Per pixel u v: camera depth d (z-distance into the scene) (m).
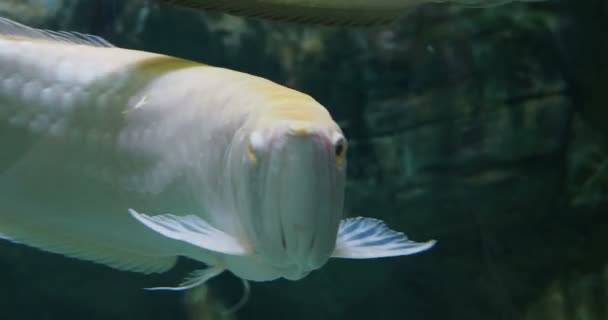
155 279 6.98
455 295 6.34
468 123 5.46
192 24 5.45
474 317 6.36
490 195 5.54
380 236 1.00
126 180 1.04
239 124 0.92
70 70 1.07
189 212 1.00
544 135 5.47
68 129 1.06
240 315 6.95
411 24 5.46
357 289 6.62
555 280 6.02
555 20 5.49
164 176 1.01
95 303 7.50
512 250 5.95
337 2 1.20
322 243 0.88
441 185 5.55
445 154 5.51
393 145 5.57
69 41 1.18
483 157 5.48
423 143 5.52
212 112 0.96
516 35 5.45
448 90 5.46
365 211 5.70
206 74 1.02
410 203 5.63
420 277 6.40
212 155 0.95
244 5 1.20
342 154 0.88
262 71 5.55
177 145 1.00
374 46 5.49
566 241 5.88
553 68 5.52
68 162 1.06
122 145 1.04
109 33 5.55
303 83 5.52
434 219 5.74
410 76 5.50
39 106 1.07
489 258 6.04
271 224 0.88
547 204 5.69
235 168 0.90
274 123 0.86
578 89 5.58
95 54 1.09
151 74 1.05
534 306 6.06
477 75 5.44
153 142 1.01
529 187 5.54
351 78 5.52
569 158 5.65
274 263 0.91
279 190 0.85
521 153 5.48
